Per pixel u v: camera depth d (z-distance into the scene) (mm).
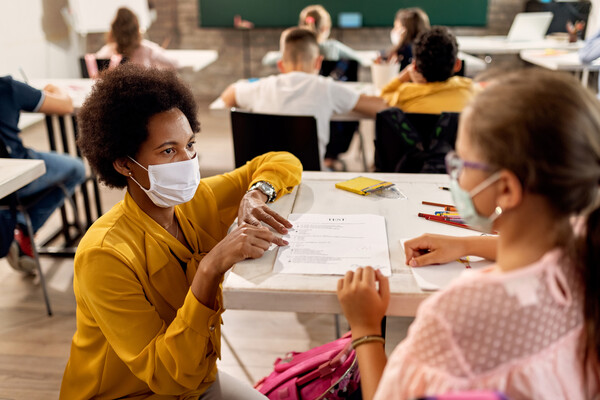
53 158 2545
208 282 980
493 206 619
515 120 560
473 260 1000
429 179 1422
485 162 596
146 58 3707
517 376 576
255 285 930
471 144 605
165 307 1124
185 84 1174
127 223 1109
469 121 603
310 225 1150
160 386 1003
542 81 574
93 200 3510
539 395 579
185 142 1113
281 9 6195
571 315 612
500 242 635
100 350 1092
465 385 570
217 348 1072
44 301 2416
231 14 6242
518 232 610
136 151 1085
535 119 552
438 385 572
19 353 2070
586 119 557
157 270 1094
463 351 577
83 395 1118
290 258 1018
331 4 6172
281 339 2145
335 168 3986
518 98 565
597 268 608
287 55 2602
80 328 1113
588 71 4422
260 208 1177
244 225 1062
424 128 2094
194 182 1151
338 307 917
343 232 1116
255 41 6410
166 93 1091
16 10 4969
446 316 582
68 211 3361
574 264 616
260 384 1436
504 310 574
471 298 582
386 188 1351
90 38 6258
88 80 3387
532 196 586
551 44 4773
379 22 6211
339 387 1231
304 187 1376
